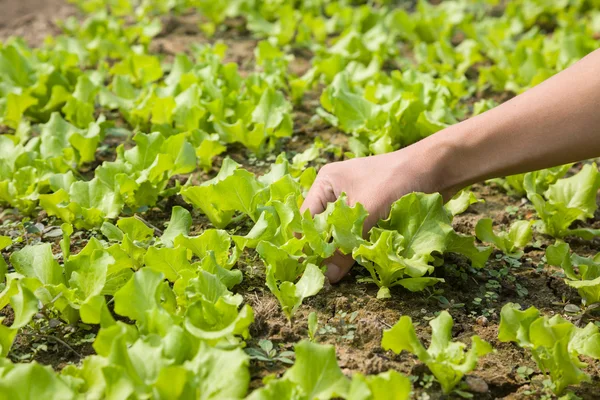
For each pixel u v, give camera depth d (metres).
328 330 1.43
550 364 1.35
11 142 1.72
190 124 1.79
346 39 2.14
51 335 1.41
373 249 1.42
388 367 1.38
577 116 1.39
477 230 1.54
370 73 2.00
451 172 1.46
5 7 2.82
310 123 1.92
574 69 1.40
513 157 1.43
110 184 1.63
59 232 1.58
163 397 1.27
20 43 2.17
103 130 1.81
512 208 1.68
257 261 1.54
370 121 1.80
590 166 1.64
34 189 1.66
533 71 2.03
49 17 2.70
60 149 1.73
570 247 1.60
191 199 1.57
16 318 1.35
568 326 1.34
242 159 1.80
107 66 2.07
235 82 1.95
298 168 1.69
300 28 2.27
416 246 1.45
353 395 1.26
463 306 1.48
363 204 1.47
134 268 1.48
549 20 2.54
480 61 2.22
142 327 1.35
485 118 1.44
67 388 1.26
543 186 1.69
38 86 1.91
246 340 1.41
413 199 1.45
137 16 2.58
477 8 2.70
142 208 1.64
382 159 1.48
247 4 2.51
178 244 1.47
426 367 1.37
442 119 1.81
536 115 1.41
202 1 2.62
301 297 1.42
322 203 1.50
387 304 1.47
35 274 1.44
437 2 2.80
